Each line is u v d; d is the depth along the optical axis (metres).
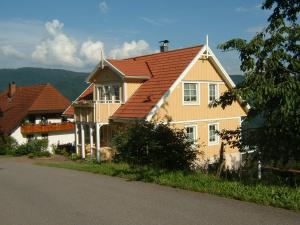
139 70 27.14
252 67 11.59
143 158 17.69
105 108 26.36
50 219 8.80
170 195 10.33
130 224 8.02
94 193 11.28
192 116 26.00
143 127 18.38
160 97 24.38
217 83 27.58
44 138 42.75
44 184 13.72
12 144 41.72
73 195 11.21
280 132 11.83
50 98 46.06
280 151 12.27
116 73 26.86
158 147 17.11
